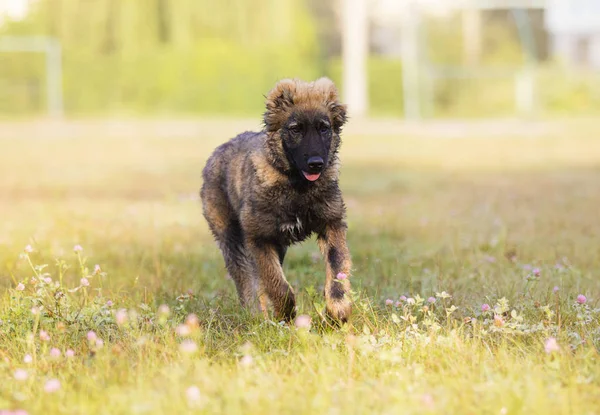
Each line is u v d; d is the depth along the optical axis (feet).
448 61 181.57
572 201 58.08
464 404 16.63
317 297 24.84
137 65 170.50
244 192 25.96
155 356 19.97
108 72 169.99
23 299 23.81
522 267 31.60
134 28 171.22
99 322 23.00
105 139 123.34
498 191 65.82
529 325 22.72
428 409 15.96
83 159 97.19
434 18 182.70
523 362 19.61
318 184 24.85
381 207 56.34
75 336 22.08
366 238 42.09
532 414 16.21
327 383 17.65
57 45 167.43
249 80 172.96
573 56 199.72
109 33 171.53
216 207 28.94
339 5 221.66
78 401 17.30
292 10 177.47
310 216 25.20
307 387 17.75
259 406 16.58
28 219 48.57
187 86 172.04
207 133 132.05
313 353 20.07
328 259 24.97
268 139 25.14
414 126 150.61
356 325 23.36
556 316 23.41
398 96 180.24
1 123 150.10
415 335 21.16
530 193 64.03
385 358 18.66
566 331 21.75
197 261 35.27
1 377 18.98
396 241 40.88
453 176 79.66
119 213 52.37
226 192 28.45
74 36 169.89
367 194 65.31
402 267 32.71
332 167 25.17
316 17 220.02
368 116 173.99
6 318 23.35
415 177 79.05
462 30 182.70
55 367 19.56
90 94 169.68
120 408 16.44
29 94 166.81
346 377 18.71
